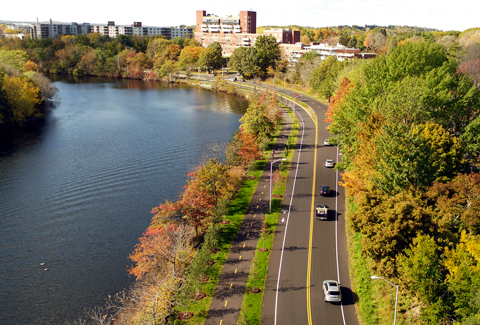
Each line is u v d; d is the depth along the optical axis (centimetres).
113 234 6956
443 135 6122
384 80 8325
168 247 5644
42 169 10038
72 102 19012
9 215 7606
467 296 3859
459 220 5262
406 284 4491
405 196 5100
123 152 11456
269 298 4900
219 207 6838
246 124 10938
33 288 5597
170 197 8431
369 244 4856
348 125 8438
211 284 5184
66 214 7650
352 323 4503
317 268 5475
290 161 9694
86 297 5434
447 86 7594
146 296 5006
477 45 14412
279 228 6519
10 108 13588
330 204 7362
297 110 15662
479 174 5300
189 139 12788
